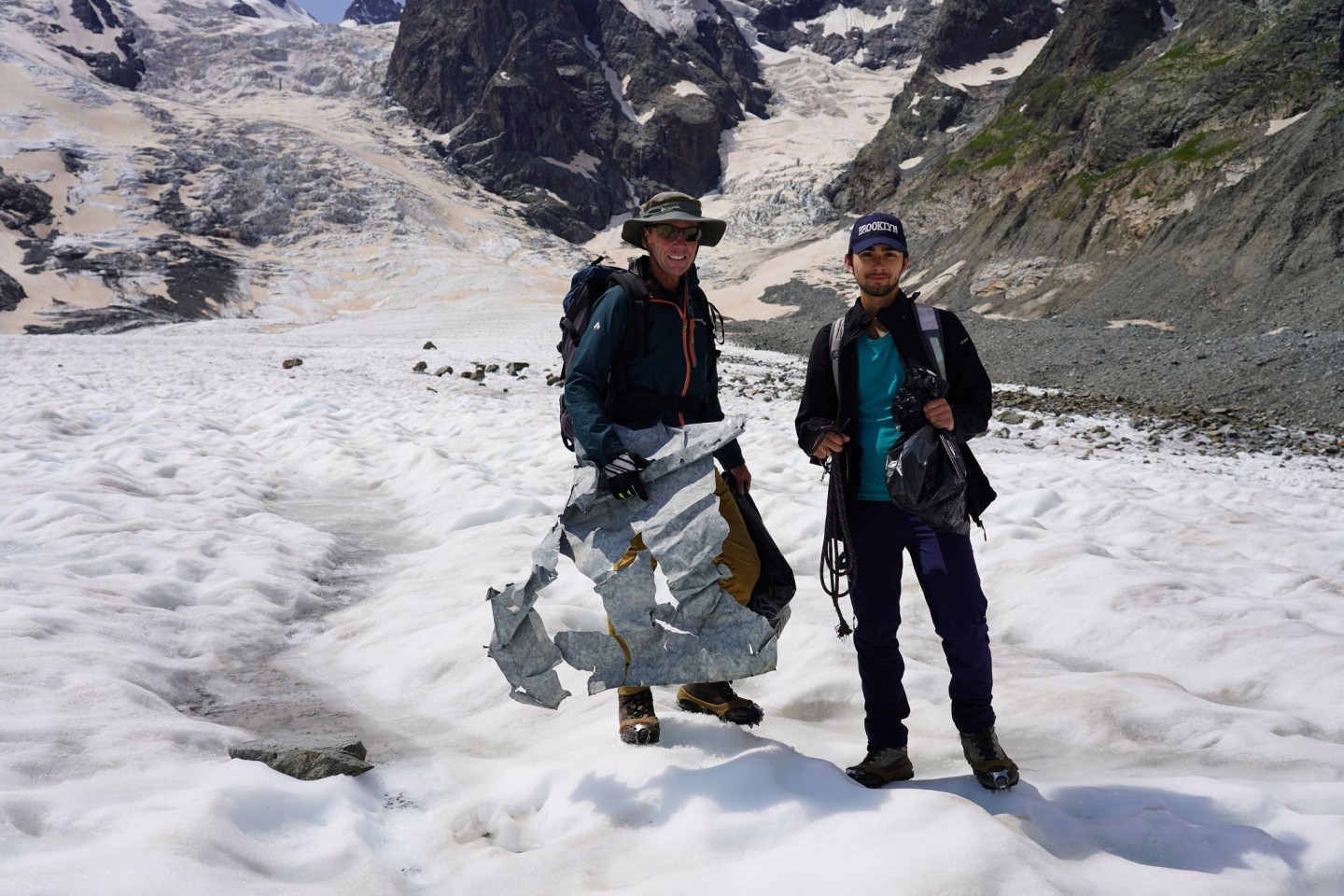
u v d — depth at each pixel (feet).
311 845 8.45
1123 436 52.70
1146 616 16.01
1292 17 167.43
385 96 422.41
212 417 44.68
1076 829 8.66
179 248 259.19
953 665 9.45
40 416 37.40
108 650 13.26
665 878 7.75
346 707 12.88
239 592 17.39
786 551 21.24
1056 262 168.55
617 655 9.60
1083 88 211.41
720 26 479.82
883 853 7.57
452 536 23.43
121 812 8.29
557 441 36.45
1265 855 8.08
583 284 10.29
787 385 75.31
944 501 9.19
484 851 8.42
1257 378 74.13
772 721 11.85
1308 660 13.73
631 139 399.65
